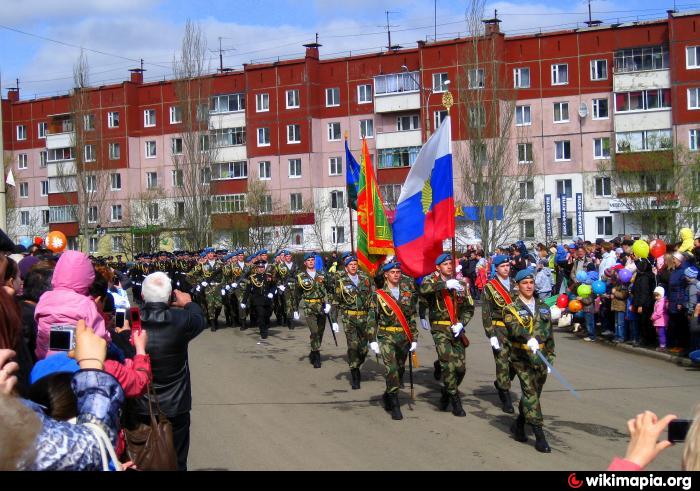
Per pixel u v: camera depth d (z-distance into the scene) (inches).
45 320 206.1
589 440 340.8
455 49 2068.2
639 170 1724.9
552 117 2015.3
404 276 425.1
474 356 615.5
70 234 2625.5
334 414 407.8
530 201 2022.6
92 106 2432.3
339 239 2237.9
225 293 840.9
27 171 2765.7
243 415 405.7
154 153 2544.3
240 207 2267.5
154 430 202.4
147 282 247.4
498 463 306.7
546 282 829.2
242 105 2378.2
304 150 2279.8
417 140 2135.8
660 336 587.5
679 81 1876.2
